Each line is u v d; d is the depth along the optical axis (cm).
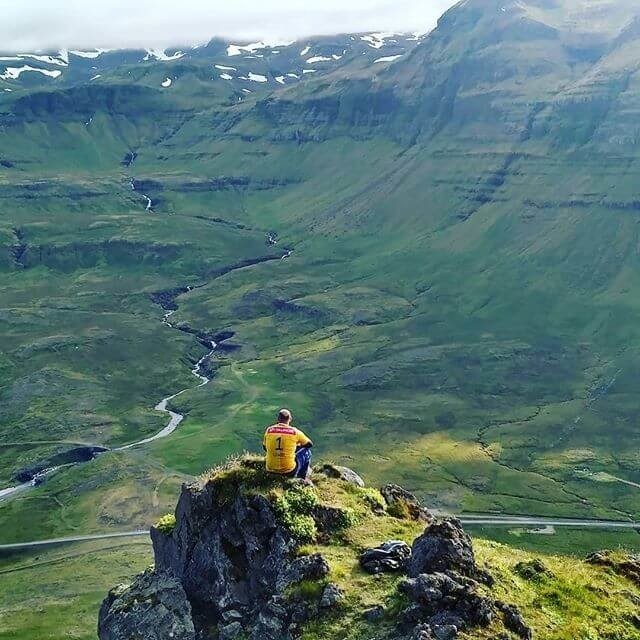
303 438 3262
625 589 2942
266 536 3039
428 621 2414
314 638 2503
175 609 3038
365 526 3128
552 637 2466
